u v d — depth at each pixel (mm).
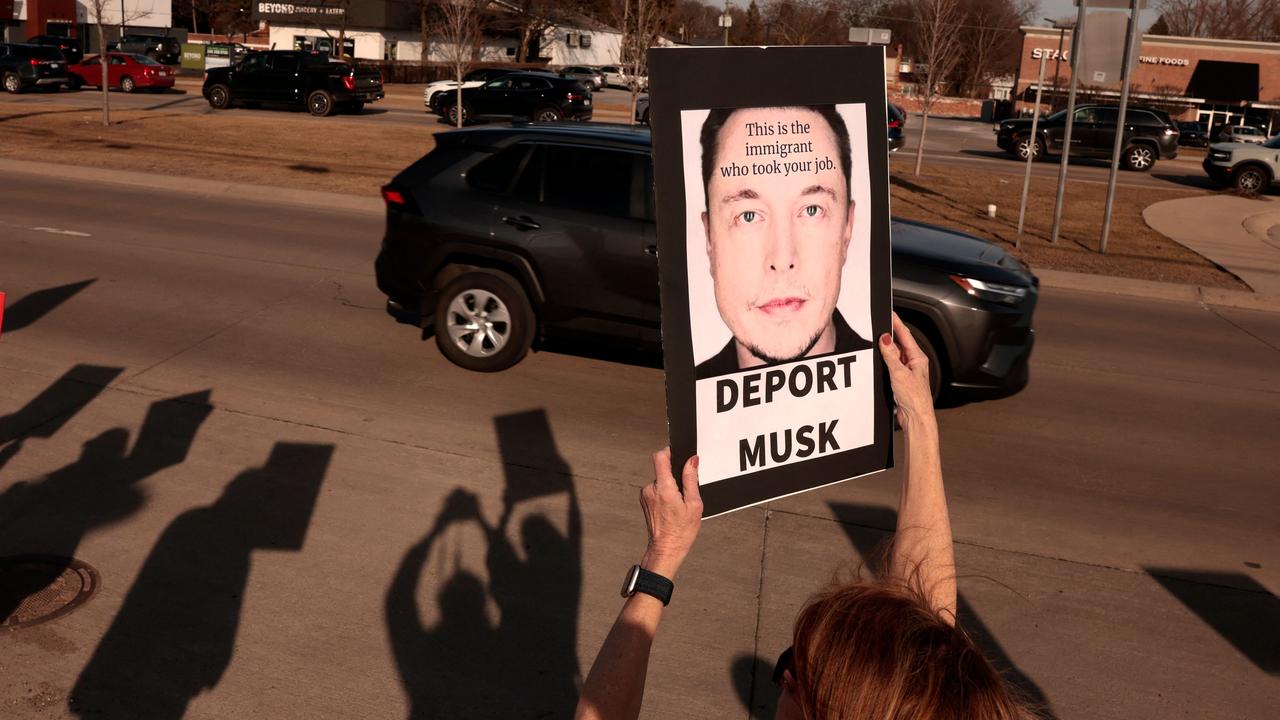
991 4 71625
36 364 7871
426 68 56062
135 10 62656
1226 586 5324
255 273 11211
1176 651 4680
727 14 34062
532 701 4078
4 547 5066
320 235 13641
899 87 65812
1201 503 6406
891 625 1227
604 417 7348
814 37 72375
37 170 17672
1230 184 25047
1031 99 54906
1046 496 6402
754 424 2104
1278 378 9375
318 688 4078
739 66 2000
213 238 12984
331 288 10742
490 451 6621
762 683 4258
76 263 11188
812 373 2154
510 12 62812
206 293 10242
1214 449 7391
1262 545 5840
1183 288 12961
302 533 5367
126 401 7191
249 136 24312
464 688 4133
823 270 2150
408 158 21906
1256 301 12664
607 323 7828
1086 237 16500
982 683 1189
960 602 5027
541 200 7883
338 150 22578
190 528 5363
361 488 5953
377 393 7617
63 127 24000
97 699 3938
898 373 2096
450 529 5504
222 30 81875
